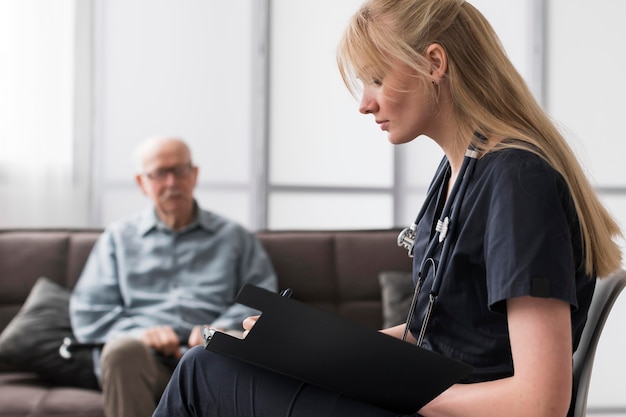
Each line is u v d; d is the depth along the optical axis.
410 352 1.10
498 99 1.30
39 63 3.73
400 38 1.28
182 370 1.30
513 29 4.14
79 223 3.81
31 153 3.73
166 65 3.92
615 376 4.09
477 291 1.24
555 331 1.12
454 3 1.32
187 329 2.86
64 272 3.02
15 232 3.08
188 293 2.94
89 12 3.82
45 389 2.68
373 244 3.14
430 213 1.42
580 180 1.27
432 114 1.32
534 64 4.13
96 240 3.08
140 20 3.89
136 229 3.03
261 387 1.25
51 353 2.77
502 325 1.24
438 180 1.43
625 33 4.18
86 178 3.82
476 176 1.25
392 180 4.10
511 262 1.14
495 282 1.15
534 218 1.15
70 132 3.77
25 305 2.89
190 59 3.94
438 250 1.31
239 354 1.22
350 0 4.04
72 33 3.78
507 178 1.19
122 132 3.88
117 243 3.00
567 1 4.15
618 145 4.18
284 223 4.03
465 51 1.30
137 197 3.88
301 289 3.08
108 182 3.86
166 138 3.03
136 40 3.89
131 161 3.88
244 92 3.98
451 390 1.20
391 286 3.00
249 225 3.99
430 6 1.30
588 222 1.26
